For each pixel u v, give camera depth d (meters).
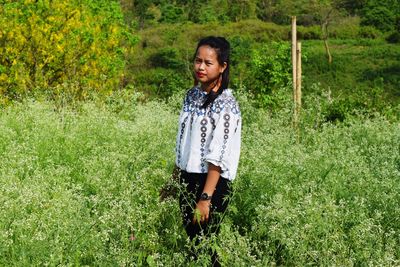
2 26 13.53
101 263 4.24
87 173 6.35
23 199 4.68
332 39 52.47
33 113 9.33
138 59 43.22
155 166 6.26
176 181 4.47
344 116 13.55
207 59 4.07
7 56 13.55
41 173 5.93
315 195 5.64
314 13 59.41
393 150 8.43
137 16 59.25
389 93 36.47
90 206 5.54
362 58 43.78
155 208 4.94
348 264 4.40
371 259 4.51
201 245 4.22
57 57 13.98
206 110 4.12
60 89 12.35
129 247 4.49
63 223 4.49
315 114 11.16
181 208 4.50
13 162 6.21
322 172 6.60
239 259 4.25
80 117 9.43
